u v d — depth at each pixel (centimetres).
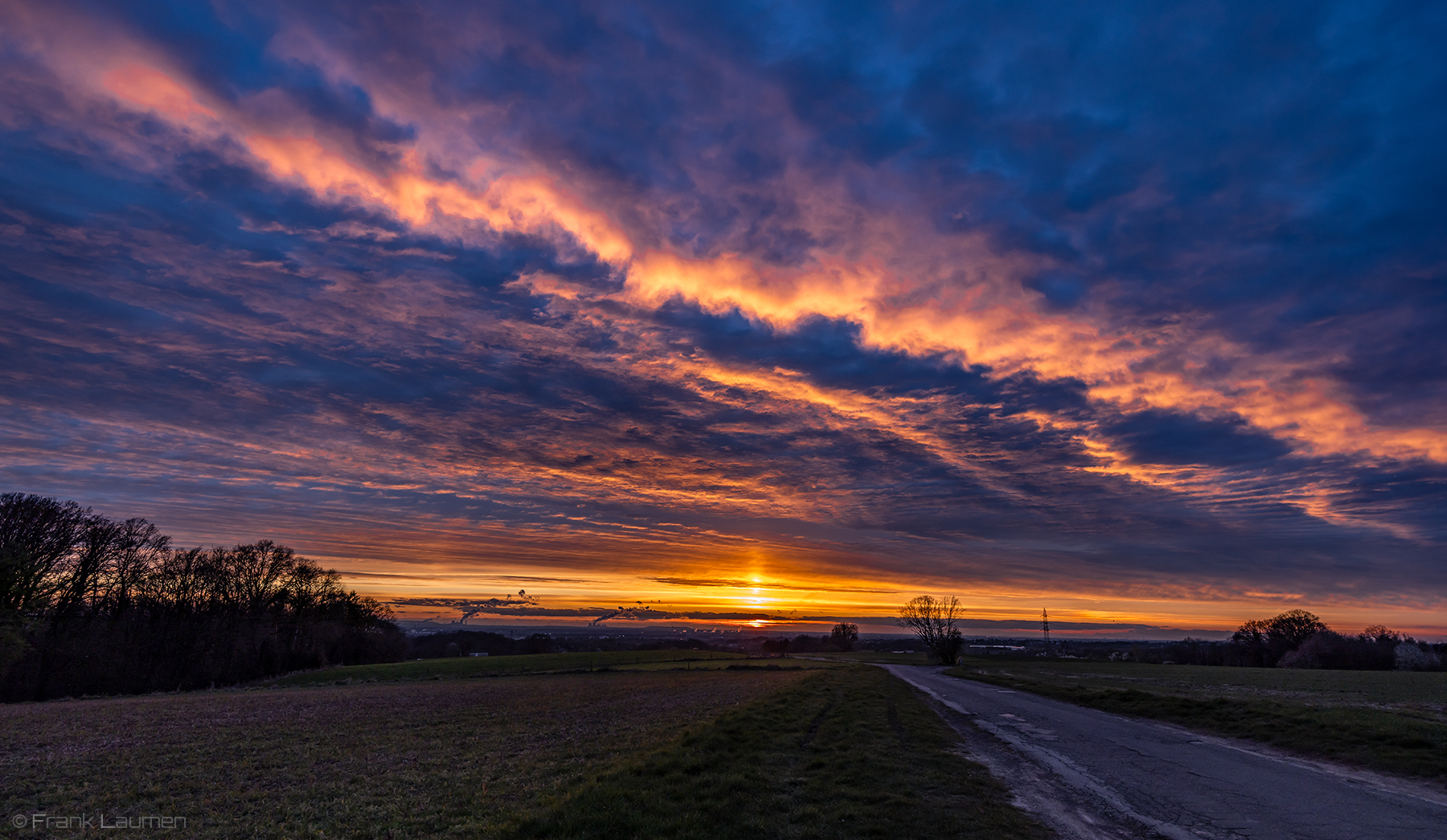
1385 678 6631
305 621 9712
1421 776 1544
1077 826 1144
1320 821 1177
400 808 1422
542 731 2642
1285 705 2822
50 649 5947
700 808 1135
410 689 5875
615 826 1031
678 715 2958
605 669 8931
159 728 3047
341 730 2905
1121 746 1981
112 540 6544
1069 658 15200
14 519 5488
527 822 1080
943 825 1105
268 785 1752
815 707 2741
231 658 8369
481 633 15288
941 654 11781
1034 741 2067
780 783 1358
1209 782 1488
